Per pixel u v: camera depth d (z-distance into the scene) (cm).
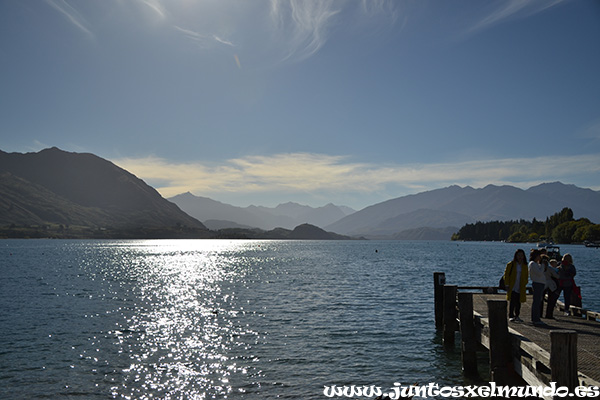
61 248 19875
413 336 2584
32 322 2961
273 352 2233
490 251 19025
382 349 2294
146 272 7438
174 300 4038
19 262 9831
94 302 3906
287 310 3466
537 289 1792
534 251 1825
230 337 2547
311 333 2655
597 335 1606
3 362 2034
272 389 1720
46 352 2209
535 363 1186
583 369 1202
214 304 3781
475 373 1820
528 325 1794
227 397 1636
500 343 1406
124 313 3325
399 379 1841
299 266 9081
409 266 9019
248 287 5122
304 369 1966
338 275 6775
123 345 2355
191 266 9106
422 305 3716
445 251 19012
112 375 1864
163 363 2038
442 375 1886
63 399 1608
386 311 3422
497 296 2670
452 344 2288
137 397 1633
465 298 1850
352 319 3086
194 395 1652
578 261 10919
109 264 9538
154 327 2811
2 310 3447
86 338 2511
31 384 1755
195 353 2206
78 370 1928
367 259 12062
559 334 973
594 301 3912
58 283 5534
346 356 2166
